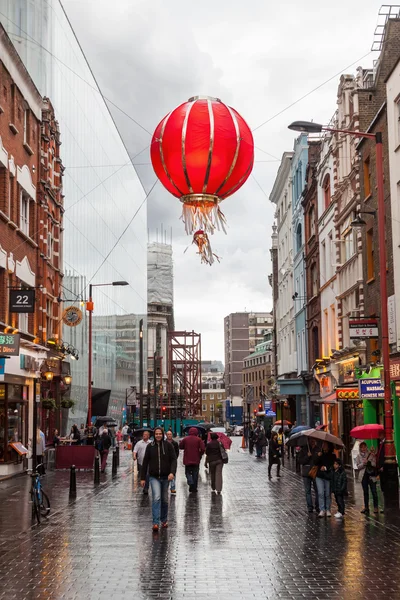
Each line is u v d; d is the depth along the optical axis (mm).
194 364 159250
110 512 18438
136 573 11250
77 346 54875
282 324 65000
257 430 47625
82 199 57781
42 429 37125
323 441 17500
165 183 12148
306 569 11477
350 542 13812
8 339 24406
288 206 60875
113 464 31094
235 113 11820
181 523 16625
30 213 34438
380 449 20281
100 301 66062
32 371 32344
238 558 12398
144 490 22422
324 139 43969
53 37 49125
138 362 92750
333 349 40094
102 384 66750
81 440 39906
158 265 164125
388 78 28125
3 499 21094
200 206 11930
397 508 18594
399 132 27359
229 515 18062
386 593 9883
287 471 33438
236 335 179625
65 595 9867
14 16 43469
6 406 28594
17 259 31250
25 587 10336
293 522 16656
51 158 40375
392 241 28125
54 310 42125
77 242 55281
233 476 30781
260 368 142000
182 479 30875
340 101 38500
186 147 11414
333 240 40250
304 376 51344
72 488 21844
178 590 10156
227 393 185000
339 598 9641
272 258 74375
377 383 27031
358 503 19844
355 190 35281
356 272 35438
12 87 30625
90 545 13664
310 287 50031
